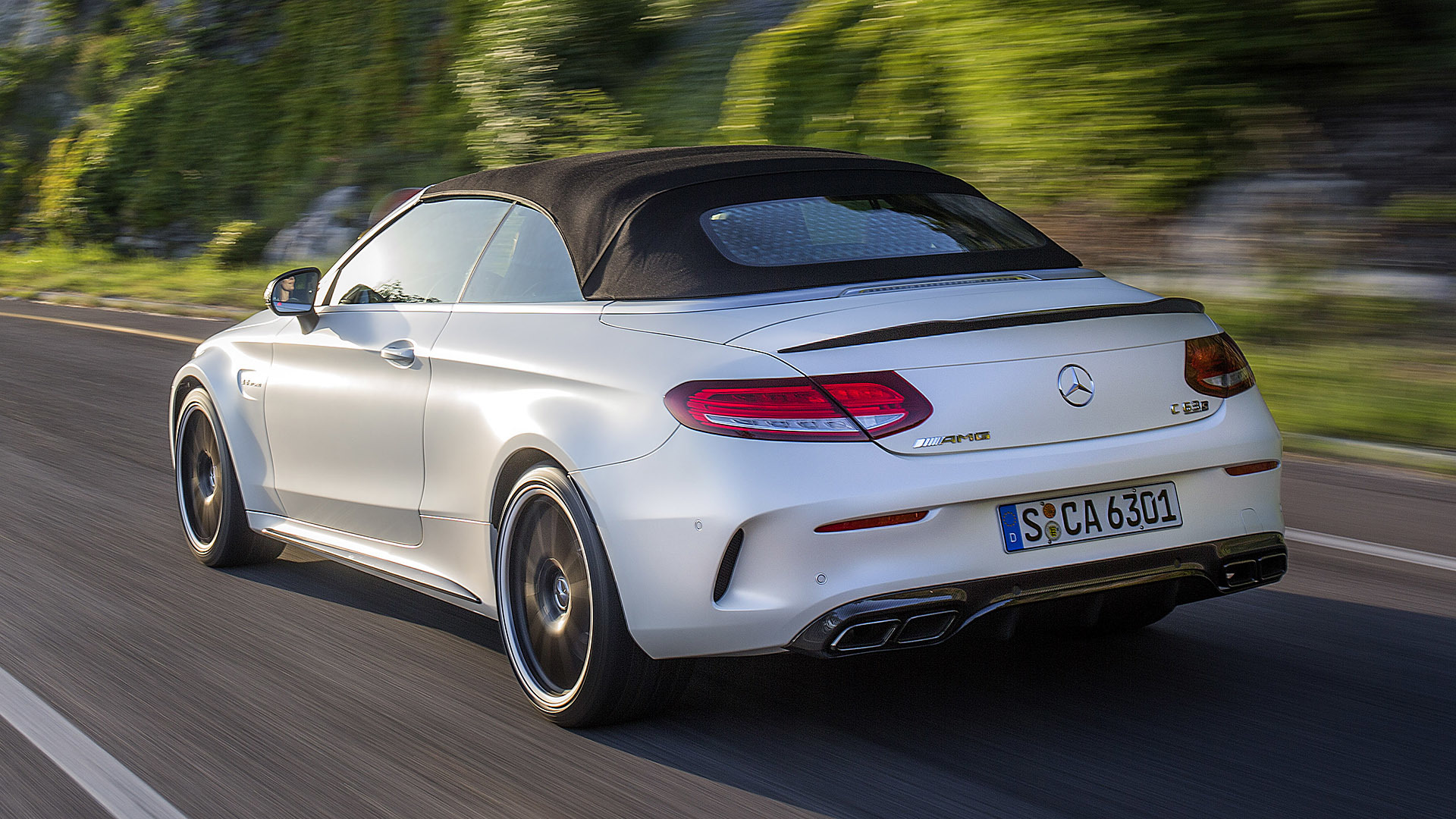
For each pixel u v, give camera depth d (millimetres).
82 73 31750
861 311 3189
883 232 3670
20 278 24375
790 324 3156
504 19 18203
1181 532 3248
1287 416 7715
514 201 4031
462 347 3818
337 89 24344
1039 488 3059
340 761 3227
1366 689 3650
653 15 17812
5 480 6777
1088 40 11117
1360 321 8930
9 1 34844
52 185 28703
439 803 2975
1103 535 3152
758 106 15008
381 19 23812
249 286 18906
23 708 3645
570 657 3424
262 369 4781
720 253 3469
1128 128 10891
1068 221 11281
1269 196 10266
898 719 3451
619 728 3441
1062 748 3246
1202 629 4203
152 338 13969
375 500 4203
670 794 3012
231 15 28047
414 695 3713
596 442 3244
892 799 2965
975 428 3035
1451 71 10273
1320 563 5012
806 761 3188
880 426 2980
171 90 27812
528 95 17719
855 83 14297
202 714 3570
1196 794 2973
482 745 3322
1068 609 3188
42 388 10320
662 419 3133
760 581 2998
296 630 4344
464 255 4117
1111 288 3580
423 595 4773
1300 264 9641
